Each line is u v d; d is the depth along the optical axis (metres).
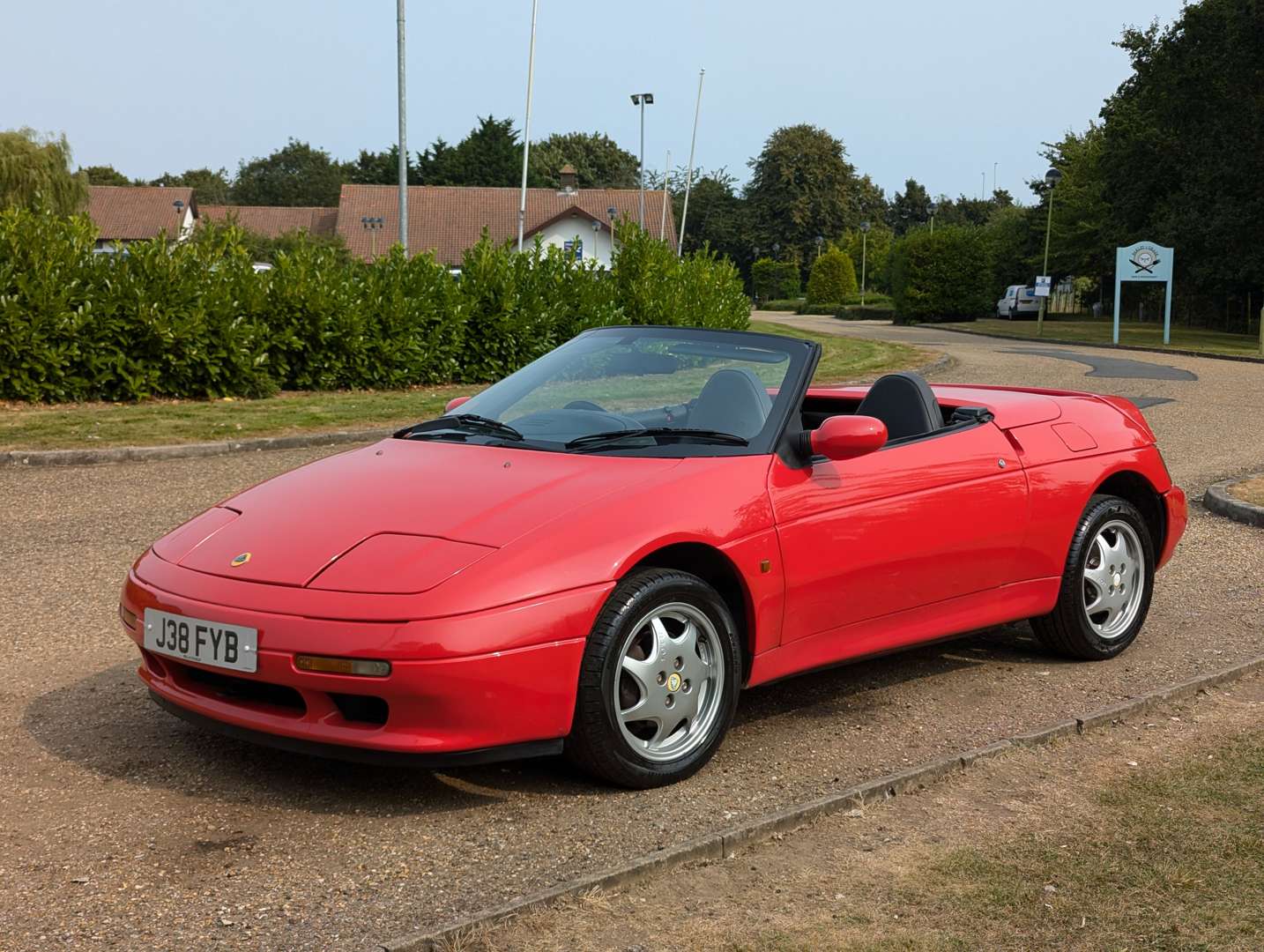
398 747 3.38
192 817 3.52
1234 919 2.92
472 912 2.96
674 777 3.82
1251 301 41.88
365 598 3.42
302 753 3.55
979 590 4.85
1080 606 5.18
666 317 21.27
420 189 73.75
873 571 4.41
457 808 3.62
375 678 3.35
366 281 17.34
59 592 6.25
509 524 3.67
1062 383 19.67
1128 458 5.40
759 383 4.46
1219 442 12.55
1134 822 3.51
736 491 4.04
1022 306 55.91
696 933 2.86
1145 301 52.56
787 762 4.05
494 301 18.30
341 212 72.12
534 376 4.86
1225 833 3.43
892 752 4.16
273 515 3.97
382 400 15.59
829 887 3.11
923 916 2.95
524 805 3.65
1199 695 4.77
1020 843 3.38
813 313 71.38
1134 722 4.45
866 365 22.02
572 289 19.39
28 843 3.34
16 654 5.16
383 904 3.00
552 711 3.53
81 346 14.55
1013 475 4.90
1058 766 3.99
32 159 41.22
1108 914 2.95
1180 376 21.27
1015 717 4.55
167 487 9.53
